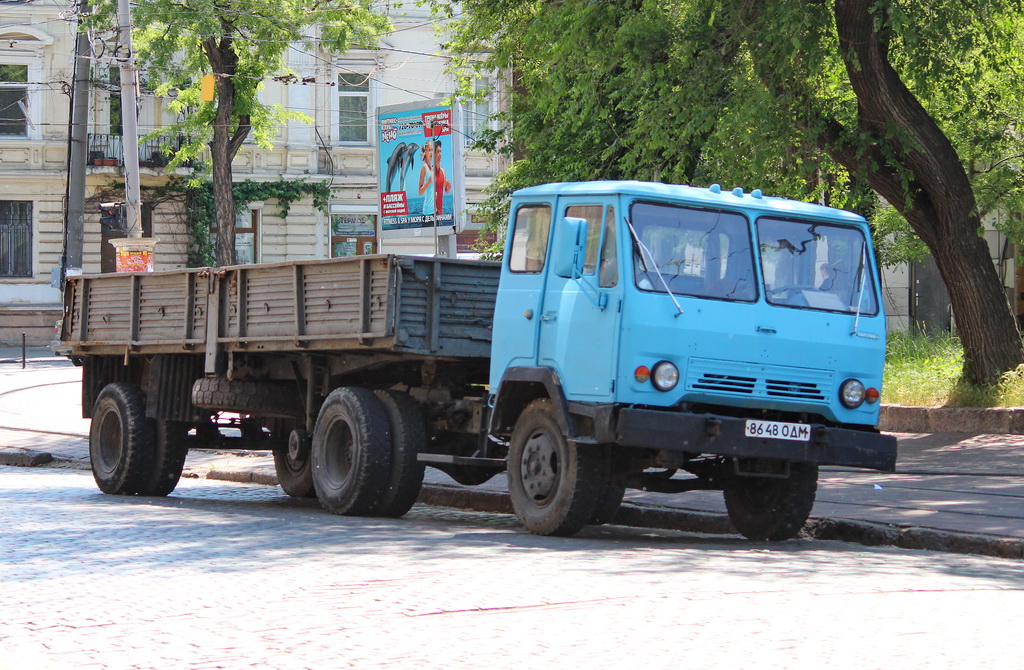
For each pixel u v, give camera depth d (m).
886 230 32.56
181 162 57.16
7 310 59.56
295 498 20.28
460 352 15.68
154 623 8.61
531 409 14.00
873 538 14.11
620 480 13.83
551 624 8.48
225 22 51.16
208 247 61.12
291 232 62.09
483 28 30.81
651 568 11.02
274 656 7.61
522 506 13.98
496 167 60.03
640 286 13.00
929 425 23.23
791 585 10.15
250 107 52.31
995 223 27.27
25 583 10.32
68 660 7.57
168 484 20.00
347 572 10.71
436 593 9.66
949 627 8.48
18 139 59.75
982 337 23.58
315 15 51.72
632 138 24.39
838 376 13.74
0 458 27.59
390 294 15.15
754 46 22.08
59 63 60.25
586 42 24.39
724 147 22.28
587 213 13.59
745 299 13.41
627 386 12.89
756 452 13.06
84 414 21.56
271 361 18.30
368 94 62.34
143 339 19.83
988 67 23.41
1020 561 12.38
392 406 16.03
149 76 52.91
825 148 22.97
